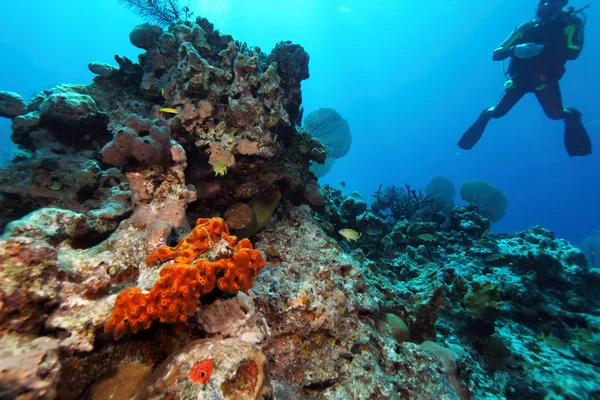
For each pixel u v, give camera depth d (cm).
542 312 536
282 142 465
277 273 312
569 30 831
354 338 271
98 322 168
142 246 230
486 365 410
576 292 581
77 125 363
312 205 483
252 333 193
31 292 159
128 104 451
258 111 377
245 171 381
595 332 495
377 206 1047
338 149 728
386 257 655
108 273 212
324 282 308
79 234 237
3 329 148
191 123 359
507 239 809
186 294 163
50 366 138
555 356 445
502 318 532
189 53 366
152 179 281
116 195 319
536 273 617
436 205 1038
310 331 252
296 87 478
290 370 236
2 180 328
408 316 383
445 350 327
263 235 393
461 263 700
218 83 393
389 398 230
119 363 175
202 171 363
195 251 195
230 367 150
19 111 394
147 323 165
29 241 169
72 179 341
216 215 381
